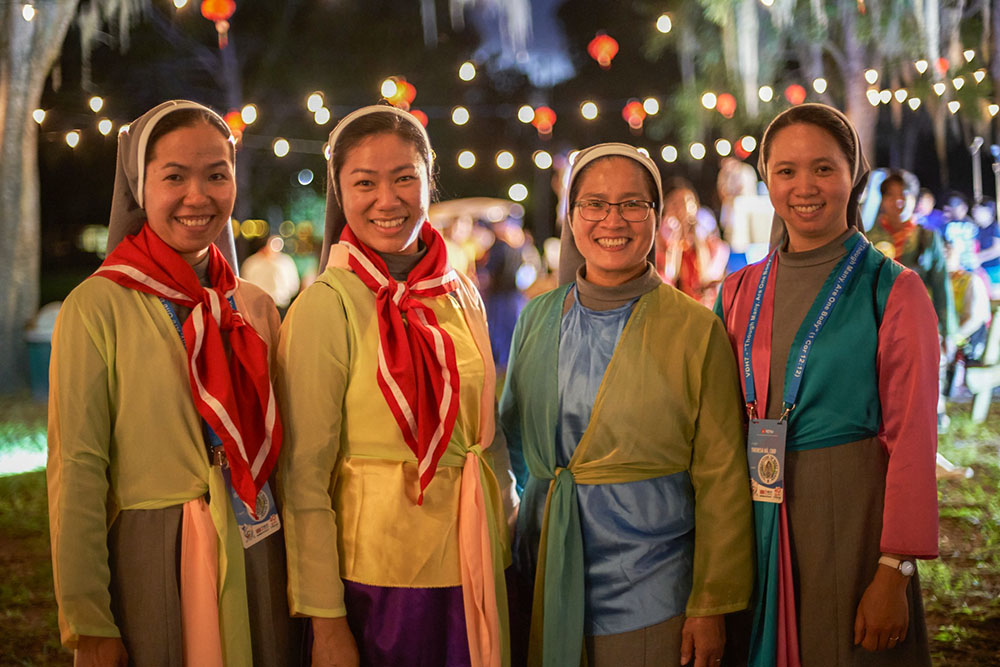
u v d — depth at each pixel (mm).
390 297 2770
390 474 2715
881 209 6898
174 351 2609
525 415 3021
